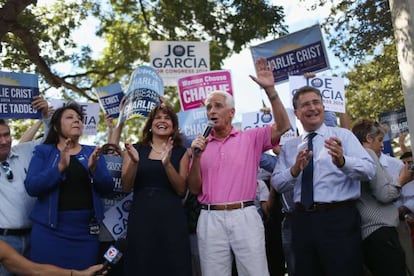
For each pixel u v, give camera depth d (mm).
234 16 12047
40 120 5816
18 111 5461
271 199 5836
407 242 5637
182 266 4312
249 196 4523
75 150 4773
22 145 5121
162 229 4359
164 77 6902
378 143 5184
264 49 6359
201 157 4672
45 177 4359
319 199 4379
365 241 4566
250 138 4711
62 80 14312
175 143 4855
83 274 3027
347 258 4230
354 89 16719
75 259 4426
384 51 12891
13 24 10102
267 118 6367
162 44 6945
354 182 4406
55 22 14766
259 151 4723
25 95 5516
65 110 4840
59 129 4773
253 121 6422
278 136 4648
